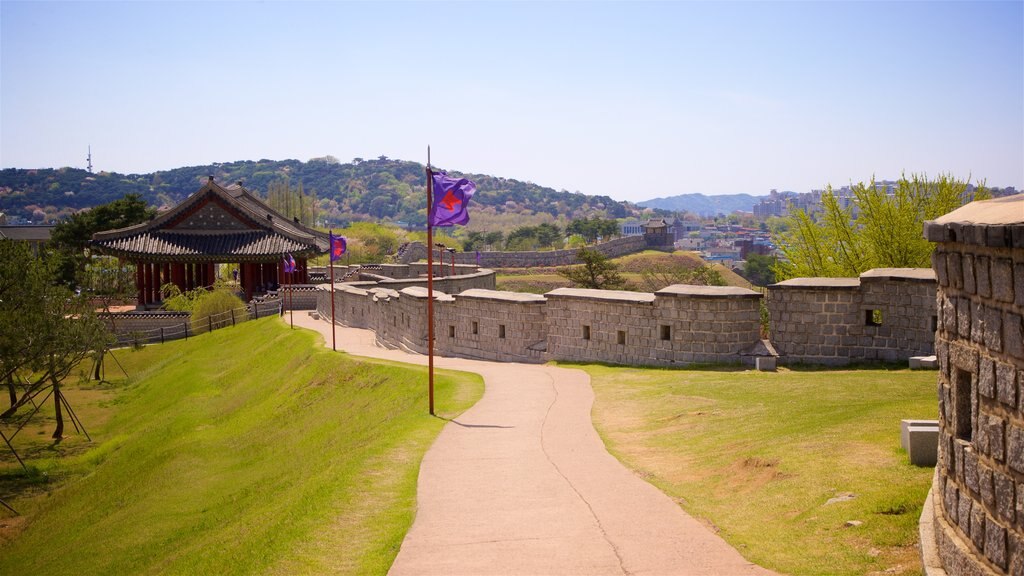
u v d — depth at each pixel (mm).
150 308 81812
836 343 24797
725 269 146250
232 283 88750
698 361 27031
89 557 23125
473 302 36969
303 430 31422
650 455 16922
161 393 51219
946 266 8844
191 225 86062
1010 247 7316
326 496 15594
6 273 41125
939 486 9383
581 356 31344
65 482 36156
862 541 10414
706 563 10578
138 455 35969
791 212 50406
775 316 25844
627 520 12586
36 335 41344
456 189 23625
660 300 28000
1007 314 7480
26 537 28828
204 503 25484
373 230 148250
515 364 33188
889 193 46406
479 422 21062
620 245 156625
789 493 12633
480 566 11031
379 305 49656
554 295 32312
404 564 11281
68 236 105125
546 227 198875
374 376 33938
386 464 17469
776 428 16562
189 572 16344
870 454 13578
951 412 8836
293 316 69188
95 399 54219
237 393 44375
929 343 23141
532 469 16062
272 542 14008
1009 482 7461
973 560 8055
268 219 87750
